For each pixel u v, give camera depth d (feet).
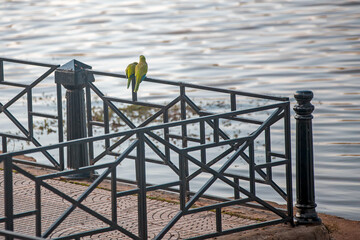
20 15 161.48
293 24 139.13
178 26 141.28
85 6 177.58
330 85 81.30
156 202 31.81
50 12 166.40
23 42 122.72
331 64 95.76
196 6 173.47
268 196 42.22
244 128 60.13
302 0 177.37
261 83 84.99
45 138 56.13
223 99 75.41
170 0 187.52
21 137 34.71
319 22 140.05
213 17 153.28
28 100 34.32
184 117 31.73
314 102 72.02
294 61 99.71
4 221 22.41
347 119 63.77
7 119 64.34
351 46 110.52
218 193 42.70
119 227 24.98
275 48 112.16
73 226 28.22
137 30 137.28
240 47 114.52
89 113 34.91
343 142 55.72
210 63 100.83
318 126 61.41
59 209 30.07
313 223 28.78
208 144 26.32
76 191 32.91
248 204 30.50
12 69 94.73
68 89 35.45
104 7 174.81
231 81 87.04
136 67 32.45
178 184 25.85
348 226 31.91
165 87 83.87
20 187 33.09
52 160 35.01
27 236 19.21
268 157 28.71
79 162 35.29
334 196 42.70
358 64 94.68
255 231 28.14
